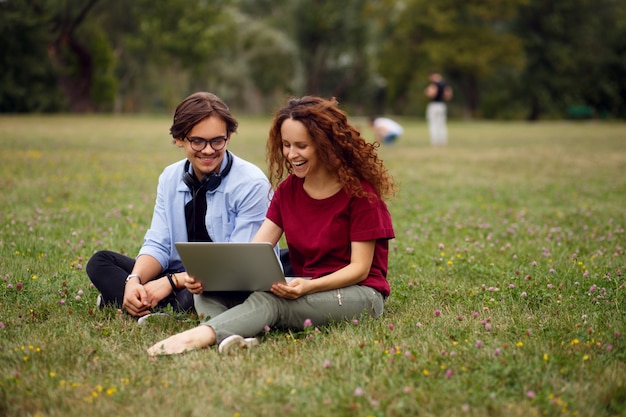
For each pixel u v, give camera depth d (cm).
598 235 701
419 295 474
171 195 448
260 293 387
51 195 908
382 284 416
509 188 1110
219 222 444
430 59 5391
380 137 2141
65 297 455
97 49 4403
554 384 310
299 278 392
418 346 359
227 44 5309
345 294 400
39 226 692
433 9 5253
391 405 292
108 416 288
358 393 297
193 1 4588
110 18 4556
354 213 402
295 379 320
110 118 3544
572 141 2308
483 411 287
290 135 394
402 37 5634
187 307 429
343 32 5356
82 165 1281
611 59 5262
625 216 822
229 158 446
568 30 5441
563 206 919
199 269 390
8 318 411
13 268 526
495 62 5369
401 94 6084
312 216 410
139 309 414
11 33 3750
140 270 435
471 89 5878
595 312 415
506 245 645
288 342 377
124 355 354
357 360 337
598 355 344
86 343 369
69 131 2325
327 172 405
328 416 283
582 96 5456
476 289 484
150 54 4756
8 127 2389
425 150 1922
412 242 664
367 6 5334
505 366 325
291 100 406
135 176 1150
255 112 6072
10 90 3844
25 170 1168
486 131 3044
